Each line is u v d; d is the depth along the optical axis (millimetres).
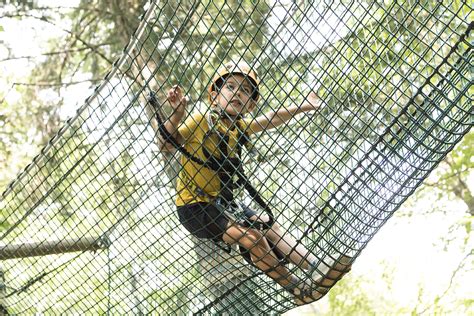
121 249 5324
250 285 5223
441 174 11641
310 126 4789
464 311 10961
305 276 4527
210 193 4359
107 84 4613
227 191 4332
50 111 11531
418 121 4160
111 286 5426
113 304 5566
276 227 4551
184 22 3994
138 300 5164
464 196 11539
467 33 3947
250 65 3986
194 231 4473
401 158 4191
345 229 4477
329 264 4441
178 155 4520
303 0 4047
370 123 4145
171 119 4152
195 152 4230
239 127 4297
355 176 4172
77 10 11383
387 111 4164
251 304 4895
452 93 4262
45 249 5555
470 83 4039
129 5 10648
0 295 6047
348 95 4148
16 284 6059
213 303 5141
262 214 4484
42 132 11547
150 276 4953
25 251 5621
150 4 4273
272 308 4844
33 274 5766
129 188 5020
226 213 4402
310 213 4516
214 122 4238
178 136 4285
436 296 11086
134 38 4371
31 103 11562
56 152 5117
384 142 4137
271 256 4504
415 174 4301
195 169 4316
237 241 4402
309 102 4242
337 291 11367
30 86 11531
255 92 4312
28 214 5426
